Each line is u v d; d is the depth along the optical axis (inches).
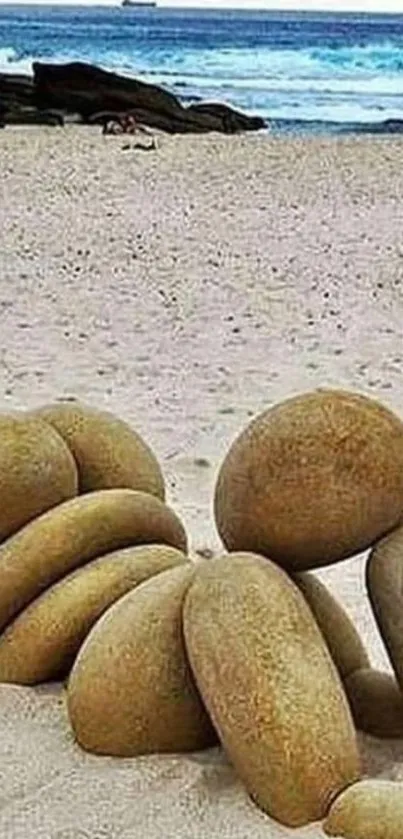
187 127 883.4
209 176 577.6
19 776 88.6
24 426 106.1
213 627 87.0
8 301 330.0
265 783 83.7
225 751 88.2
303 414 94.5
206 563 93.1
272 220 466.0
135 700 90.3
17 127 828.0
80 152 656.4
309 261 391.9
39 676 99.3
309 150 676.7
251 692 84.3
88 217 462.6
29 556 99.1
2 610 100.4
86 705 91.3
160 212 478.9
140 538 103.5
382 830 80.2
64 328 304.8
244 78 1322.6
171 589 93.0
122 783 87.9
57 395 250.2
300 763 82.7
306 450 93.2
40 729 94.1
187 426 230.2
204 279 364.5
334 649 98.5
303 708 83.8
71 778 88.6
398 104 1175.6
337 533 94.0
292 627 87.0
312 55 1509.6
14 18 2156.7
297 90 1241.4
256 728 83.7
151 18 2182.6
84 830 83.2
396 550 95.1
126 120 825.5
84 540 99.9
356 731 94.3
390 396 253.3
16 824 83.8
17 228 433.7
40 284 351.3
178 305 331.9
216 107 936.9
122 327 307.7
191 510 179.8
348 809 81.7
